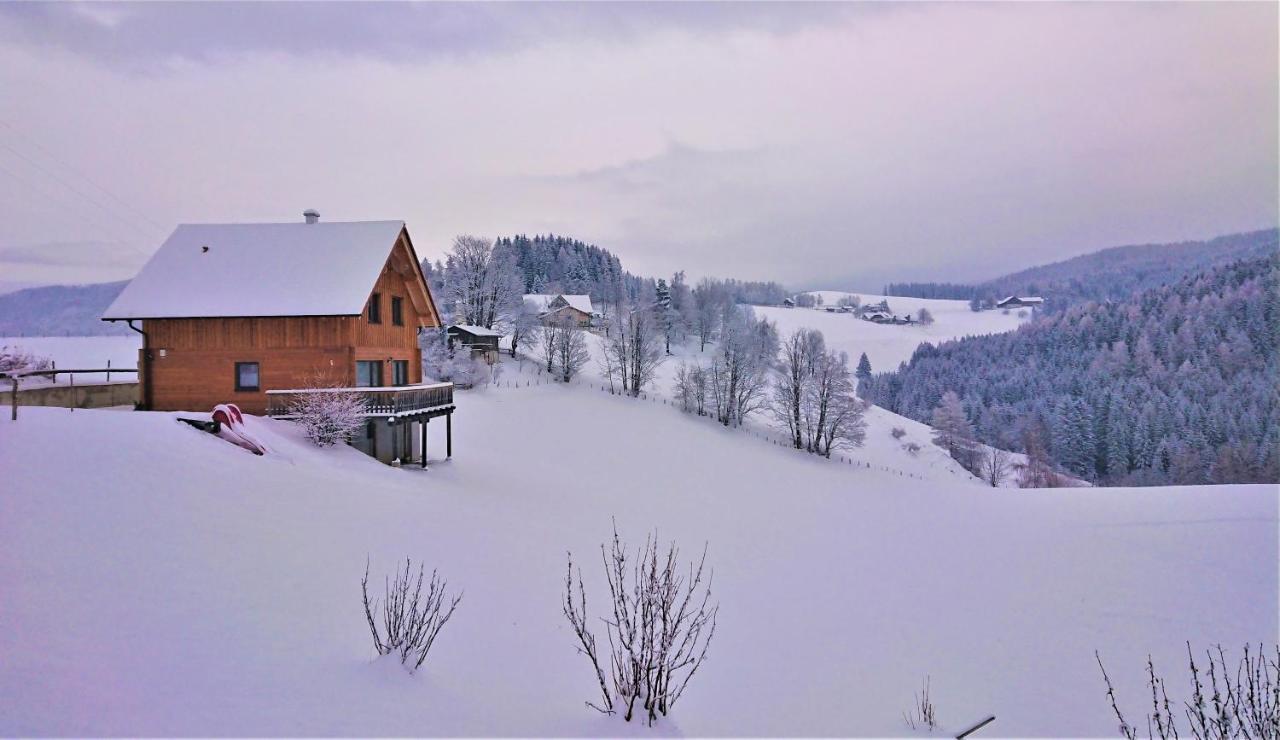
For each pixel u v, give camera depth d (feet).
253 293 81.10
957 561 74.18
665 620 23.45
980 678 42.63
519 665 29.22
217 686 20.40
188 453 50.67
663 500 101.14
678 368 239.50
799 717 32.50
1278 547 69.67
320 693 20.89
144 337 81.46
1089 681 42.91
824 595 58.49
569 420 159.63
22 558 27.99
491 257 244.22
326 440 70.49
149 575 29.48
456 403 158.40
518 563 48.47
